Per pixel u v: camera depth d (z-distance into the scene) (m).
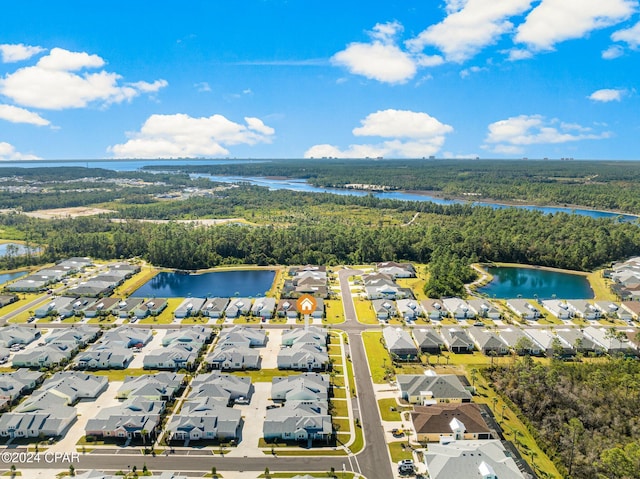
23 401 118.19
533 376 123.31
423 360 141.00
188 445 100.25
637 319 175.75
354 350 148.25
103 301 189.38
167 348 143.62
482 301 188.75
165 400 115.50
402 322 172.88
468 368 135.75
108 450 98.38
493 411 113.62
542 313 182.38
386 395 120.81
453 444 96.62
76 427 106.44
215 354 138.88
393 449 99.19
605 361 139.00
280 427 103.25
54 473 91.12
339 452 98.25
